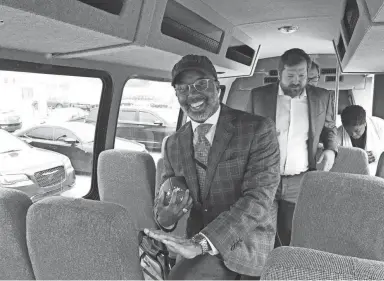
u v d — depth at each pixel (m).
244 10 3.11
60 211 1.36
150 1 2.09
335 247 1.82
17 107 2.57
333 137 2.78
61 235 1.37
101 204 1.38
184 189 1.69
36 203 1.41
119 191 2.77
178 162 1.84
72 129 3.14
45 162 2.97
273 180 1.68
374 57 2.94
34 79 2.45
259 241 1.73
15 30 1.72
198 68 1.62
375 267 0.92
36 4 1.41
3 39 1.91
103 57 2.65
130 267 1.38
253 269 1.71
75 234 1.35
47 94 2.62
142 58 2.79
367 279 0.89
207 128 1.76
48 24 1.60
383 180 1.78
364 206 1.73
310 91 2.67
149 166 2.67
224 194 1.73
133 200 2.76
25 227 1.53
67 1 1.55
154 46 2.33
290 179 2.72
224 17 3.32
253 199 1.61
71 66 2.59
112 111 3.19
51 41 1.99
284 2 2.90
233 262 1.67
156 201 1.77
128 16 2.00
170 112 4.50
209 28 3.27
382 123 4.08
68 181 3.18
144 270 1.85
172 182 1.73
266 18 3.40
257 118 1.73
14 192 1.57
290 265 0.93
